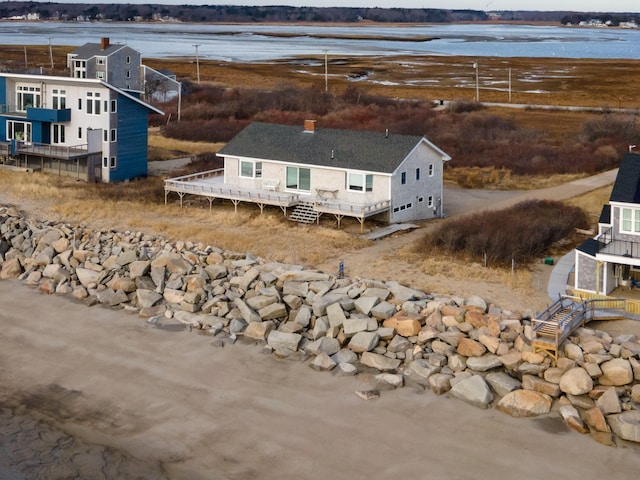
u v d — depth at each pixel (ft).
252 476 82.23
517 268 142.72
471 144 291.99
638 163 132.46
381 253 150.51
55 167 217.56
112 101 208.44
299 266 137.49
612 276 128.36
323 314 115.75
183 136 304.91
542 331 102.58
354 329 110.42
